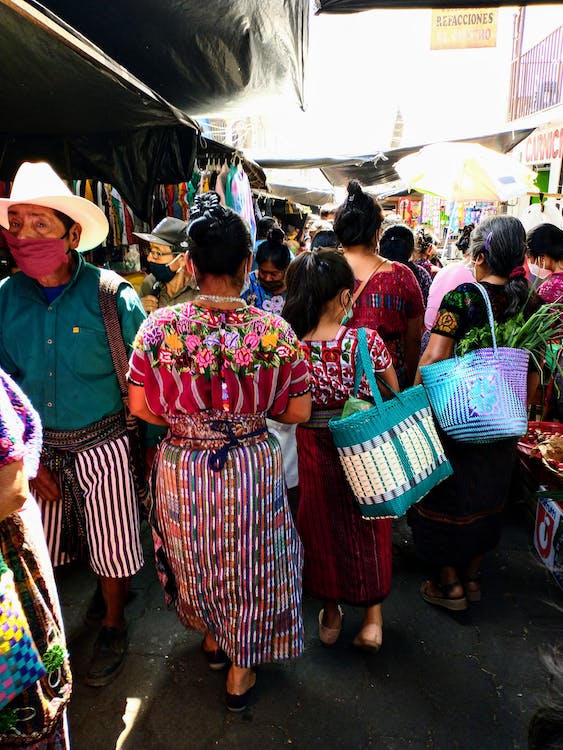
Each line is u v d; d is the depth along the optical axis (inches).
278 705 76.1
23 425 45.3
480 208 390.0
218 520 64.7
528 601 98.0
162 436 85.0
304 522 82.4
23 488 43.4
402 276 97.6
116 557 80.1
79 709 75.4
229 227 60.6
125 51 149.2
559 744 30.9
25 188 67.8
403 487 71.1
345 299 76.6
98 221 76.4
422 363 87.4
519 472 127.0
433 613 95.4
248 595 68.1
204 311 62.3
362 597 81.0
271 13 149.0
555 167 299.6
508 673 81.4
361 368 74.9
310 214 542.6
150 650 86.6
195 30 141.5
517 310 83.3
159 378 62.2
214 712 75.0
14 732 47.5
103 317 76.1
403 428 72.0
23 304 76.5
